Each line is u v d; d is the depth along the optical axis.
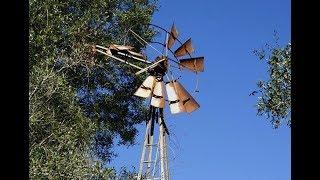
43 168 11.79
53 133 12.88
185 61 11.11
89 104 17.84
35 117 12.45
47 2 14.42
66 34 15.17
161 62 11.07
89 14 16.25
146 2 18.03
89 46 15.11
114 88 17.98
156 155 10.68
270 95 11.77
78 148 13.55
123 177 13.77
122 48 11.67
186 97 10.95
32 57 13.46
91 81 17.58
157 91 10.91
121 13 17.34
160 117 10.83
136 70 17.38
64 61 15.13
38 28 14.34
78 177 12.17
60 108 14.07
